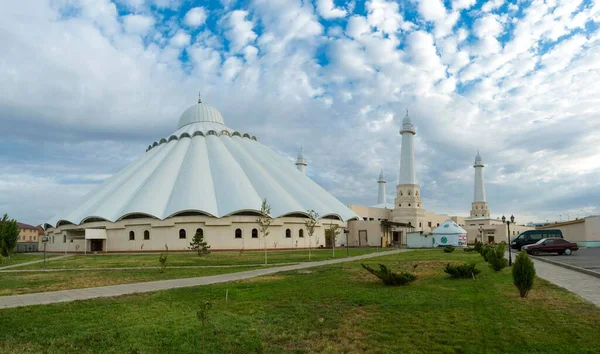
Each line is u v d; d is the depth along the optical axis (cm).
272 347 1087
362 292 1808
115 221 6738
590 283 2028
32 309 1562
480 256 4169
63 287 2189
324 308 1506
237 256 4669
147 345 1113
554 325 1204
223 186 7069
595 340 1062
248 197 6781
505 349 1016
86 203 7600
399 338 1130
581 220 6556
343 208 8356
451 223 7788
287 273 2694
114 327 1284
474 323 1247
